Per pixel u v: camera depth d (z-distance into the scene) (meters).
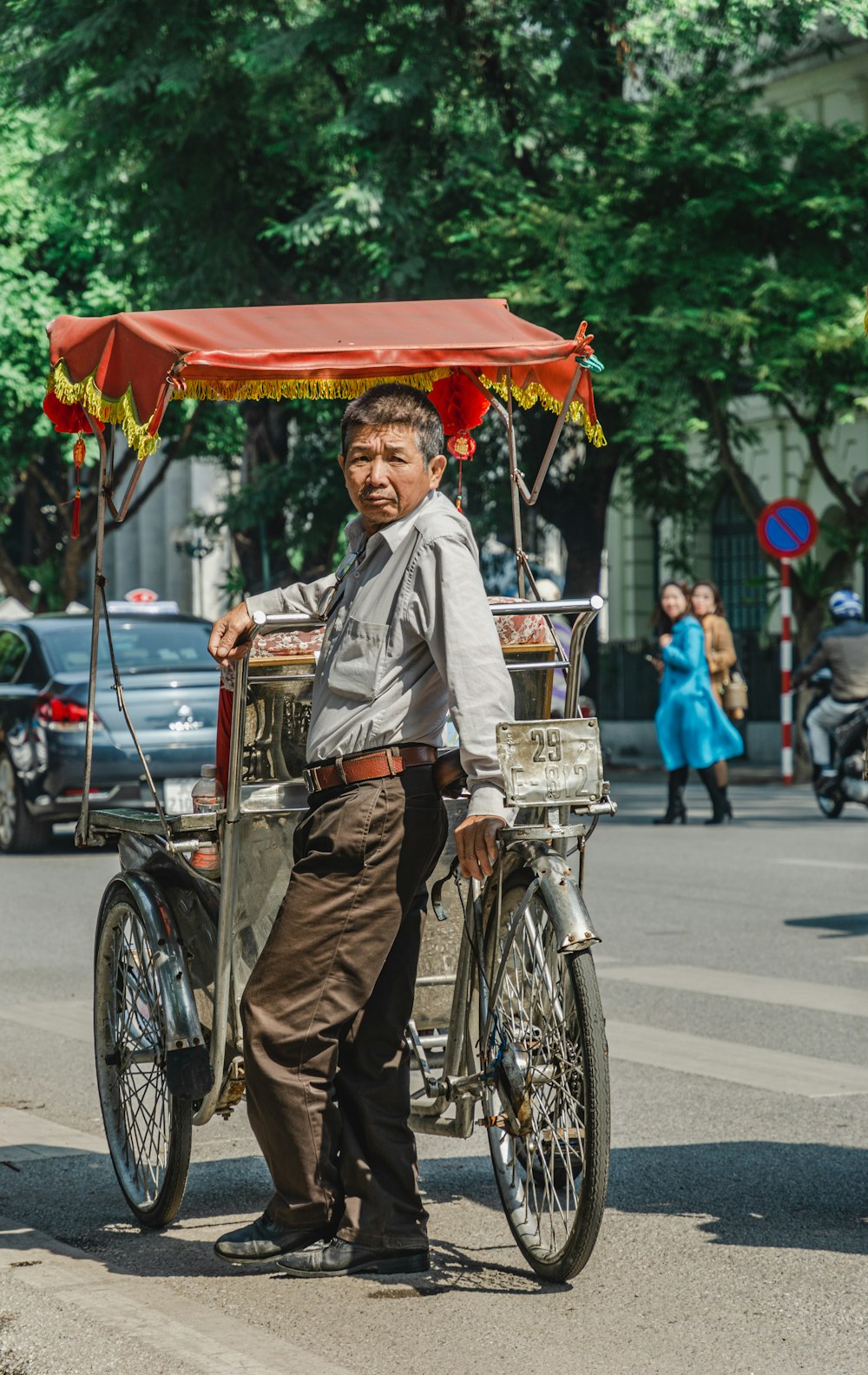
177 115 33.97
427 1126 7.00
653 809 28.67
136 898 7.18
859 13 30.80
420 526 6.34
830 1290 6.37
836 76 42.19
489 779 6.11
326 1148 6.41
